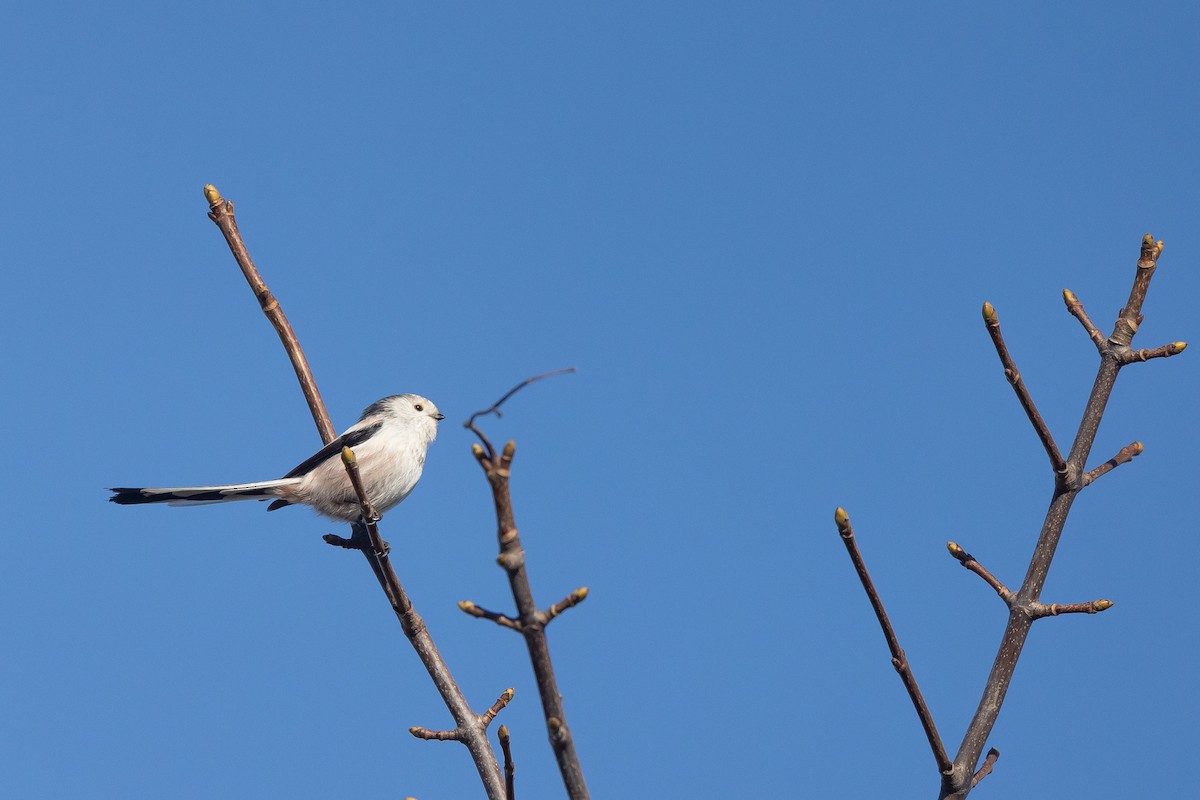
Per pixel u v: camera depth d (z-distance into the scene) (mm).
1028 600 9461
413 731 11039
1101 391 9961
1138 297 10219
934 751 8867
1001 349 9742
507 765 9391
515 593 7223
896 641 8836
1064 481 9656
